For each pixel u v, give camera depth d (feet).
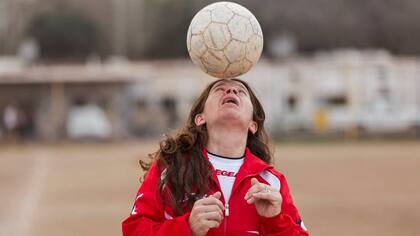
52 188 167.94
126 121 402.72
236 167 37.58
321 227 108.99
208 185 36.47
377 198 144.05
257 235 36.24
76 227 111.65
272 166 38.52
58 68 433.89
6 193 158.51
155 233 34.86
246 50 37.86
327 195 148.97
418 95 421.18
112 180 183.62
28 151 312.91
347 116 393.29
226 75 38.91
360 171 202.39
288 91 418.31
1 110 399.03
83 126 390.21
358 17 621.31
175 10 638.94
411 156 256.52
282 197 37.40
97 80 396.98
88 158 263.08
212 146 37.99
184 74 431.84
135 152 285.43
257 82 416.05
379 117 390.83
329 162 232.94
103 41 651.66
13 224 115.24
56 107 397.80
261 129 40.78
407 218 118.11
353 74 415.23
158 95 430.20
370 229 107.04
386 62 419.95
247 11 38.60
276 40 520.42
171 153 37.37
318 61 438.40
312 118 387.75
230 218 36.11
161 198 36.47
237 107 37.58
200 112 39.34
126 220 36.68
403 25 614.34
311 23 615.16
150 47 650.43
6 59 529.86
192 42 38.45
